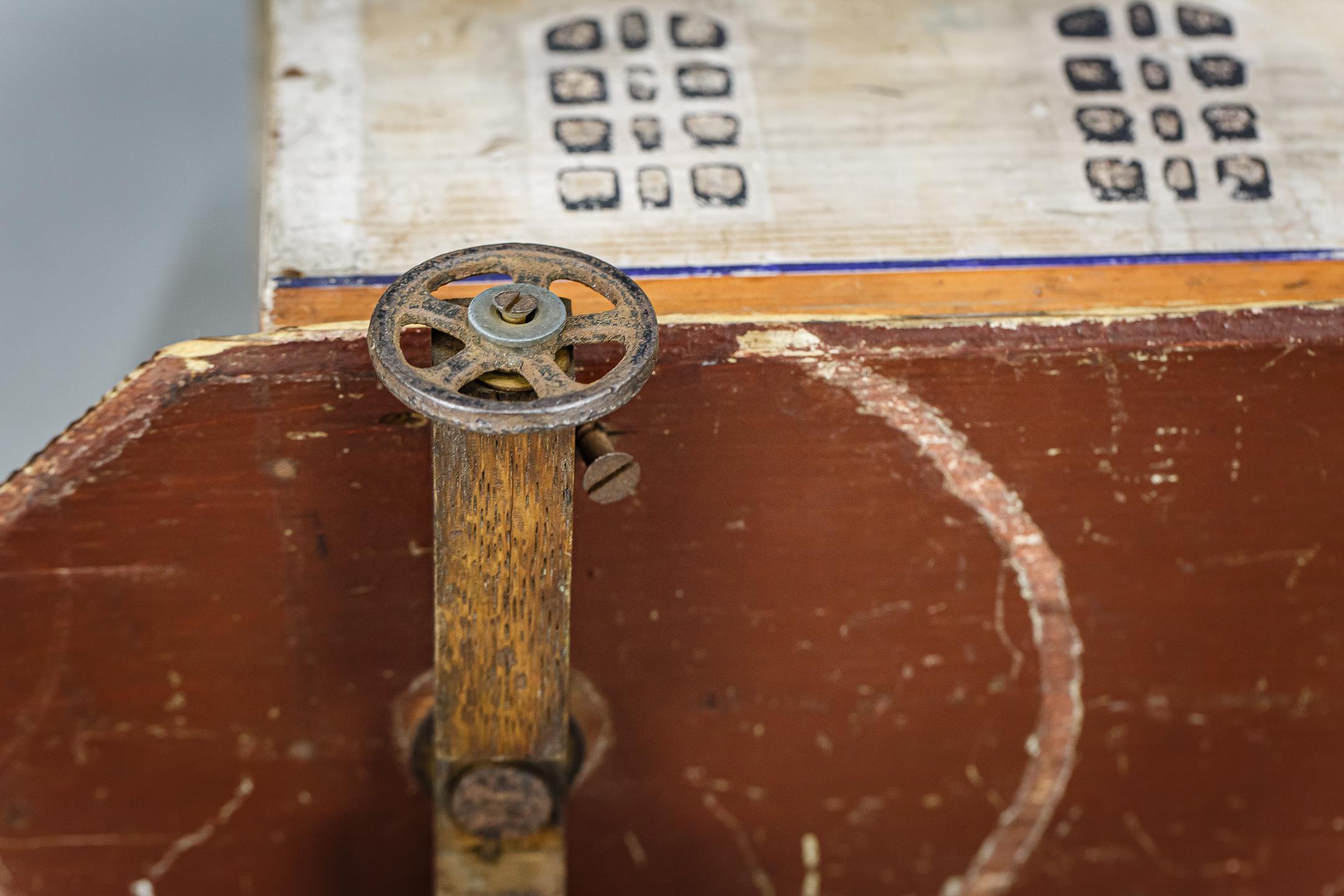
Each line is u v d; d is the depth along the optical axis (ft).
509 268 1.28
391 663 1.56
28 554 1.45
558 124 1.54
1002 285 1.48
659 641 1.56
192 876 1.67
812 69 1.58
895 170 1.53
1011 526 1.51
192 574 1.48
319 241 1.47
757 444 1.45
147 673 1.54
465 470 1.30
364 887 1.69
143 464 1.42
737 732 1.62
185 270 2.96
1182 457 1.48
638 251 1.48
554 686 1.41
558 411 1.20
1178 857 1.71
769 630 1.56
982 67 1.59
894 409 1.44
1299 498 1.51
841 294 1.47
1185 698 1.61
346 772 1.62
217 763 1.60
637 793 1.65
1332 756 1.65
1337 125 1.57
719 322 1.41
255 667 1.55
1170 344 1.43
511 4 1.60
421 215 1.49
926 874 1.72
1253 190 1.54
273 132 1.52
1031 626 1.57
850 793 1.66
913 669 1.59
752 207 1.51
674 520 1.49
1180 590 1.55
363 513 1.47
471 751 1.45
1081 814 1.68
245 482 1.44
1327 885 1.74
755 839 1.69
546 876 1.48
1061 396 1.44
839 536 1.51
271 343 1.38
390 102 1.54
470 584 1.35
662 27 1.60
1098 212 1.52
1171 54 1.60
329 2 1.59
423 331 1.38
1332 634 1.58
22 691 1.53
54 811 1.61
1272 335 1.43
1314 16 1.63
